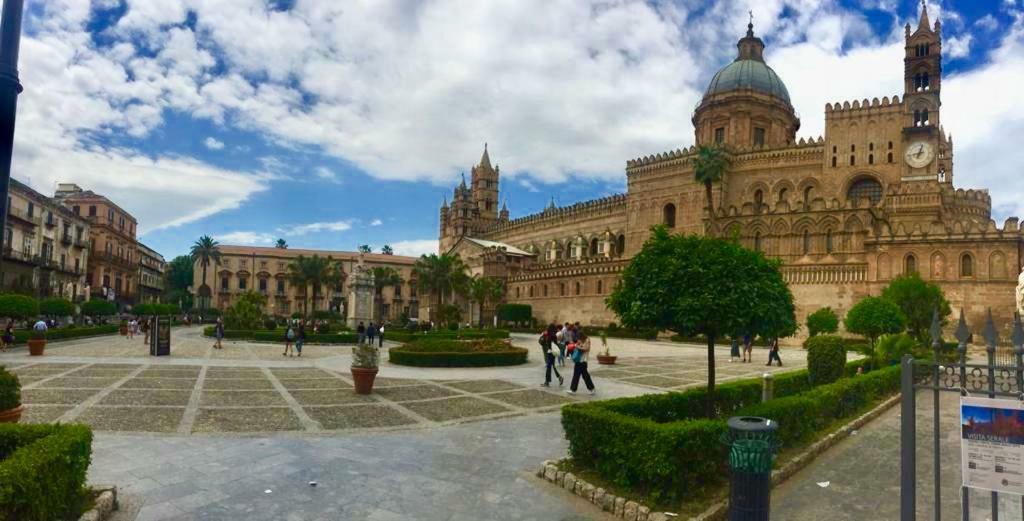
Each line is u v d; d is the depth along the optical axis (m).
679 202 93.06
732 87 94.75
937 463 6.48
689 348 55.22
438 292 96.12
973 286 58.78
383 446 12.79
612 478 9.99
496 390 21.95
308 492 9.69
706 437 9.68
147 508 8.78
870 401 19.88
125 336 57.41
